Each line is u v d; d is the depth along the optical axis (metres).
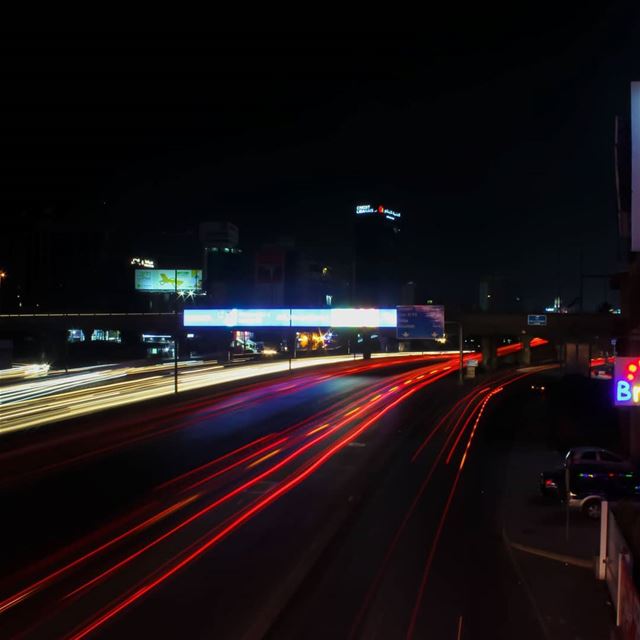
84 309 139.12
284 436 32.56
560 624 10.48
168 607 11.17
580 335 64.50
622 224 16.31
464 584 12.38
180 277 102.81
